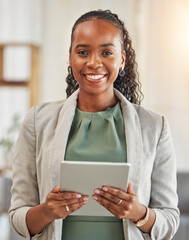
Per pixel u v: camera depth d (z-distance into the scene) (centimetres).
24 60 550
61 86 544
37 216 148
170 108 509
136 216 146
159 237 155
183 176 404
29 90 521
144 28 512
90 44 148
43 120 162
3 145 473
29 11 546
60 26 542
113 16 158
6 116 550
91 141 156
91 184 139
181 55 507
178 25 506
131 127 157
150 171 157
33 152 161
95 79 151
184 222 371
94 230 153
